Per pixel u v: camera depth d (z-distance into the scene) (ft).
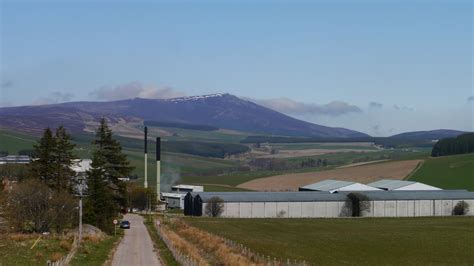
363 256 281.13
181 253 220.02
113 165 361.51
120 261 216.33
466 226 453.58
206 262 201.26
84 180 383.45
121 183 364.79
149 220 515.09
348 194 588.91
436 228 437.17
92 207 348.38
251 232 407.23
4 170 558.97
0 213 358.02
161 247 273.13
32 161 356.18
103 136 361.71
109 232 351.67
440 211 589.32
